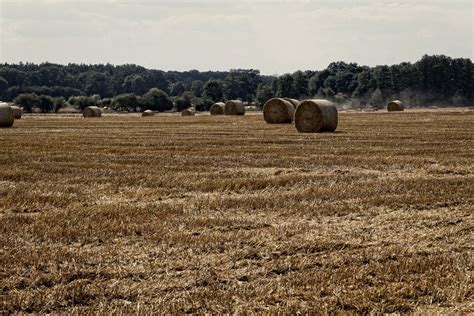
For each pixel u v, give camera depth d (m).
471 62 173.50
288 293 9.45
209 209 15.57
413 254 11.70
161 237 12.54
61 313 8.73
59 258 11.02
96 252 11.48
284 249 11.84
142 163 24.48
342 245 12.22
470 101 172.62
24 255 11.12
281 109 52.88
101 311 8.66
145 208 15.47
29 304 8.95
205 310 8.80
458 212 15.56
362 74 180.25
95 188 18.78
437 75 173.50
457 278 10.17
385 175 21.47
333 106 41.81
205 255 11.50
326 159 25.72
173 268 10.65
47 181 19.98
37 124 57.72
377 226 14.02
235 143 33.12
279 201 16.48
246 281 10.16
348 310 8.91
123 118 75.88
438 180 19.94
